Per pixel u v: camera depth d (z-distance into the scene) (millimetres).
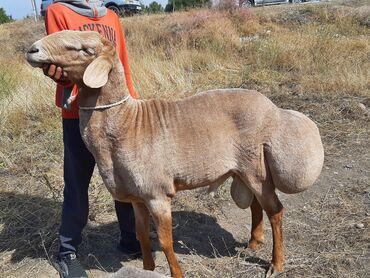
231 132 2719
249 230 3707
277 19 13453
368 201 3936
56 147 5496
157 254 3416
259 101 2734
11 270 3273
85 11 2785
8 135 5953
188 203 4082
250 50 9562
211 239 3576
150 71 7754
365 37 10656
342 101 6355
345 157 4828
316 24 12547
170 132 2613
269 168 2787
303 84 7305
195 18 12477
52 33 2533
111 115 2533
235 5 13805
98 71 2311
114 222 3854
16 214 3922
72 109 2848
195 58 9047
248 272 3117
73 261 3105
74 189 3043
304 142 2717
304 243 3418
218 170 2736
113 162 2607
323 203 3977
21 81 7961
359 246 3285
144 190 2604
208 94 2771
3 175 4836
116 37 2961
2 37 16688
